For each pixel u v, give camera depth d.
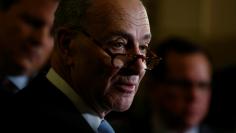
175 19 5.23
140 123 3.51
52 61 1.91
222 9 5.28
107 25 1.78
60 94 1.82
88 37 1.80
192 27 5.25
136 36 1.80
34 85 1.84
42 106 1.76
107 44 1.79
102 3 1.80
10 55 2.85
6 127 1.69
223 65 5.27
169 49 3.51
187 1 5.24
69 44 1.85
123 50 1.80
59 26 1.87
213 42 5.29
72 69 1.85
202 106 3.48
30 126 1.69
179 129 3.48
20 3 2.85
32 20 2.85
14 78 2.87
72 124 1.74
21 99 1.77
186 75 3.43
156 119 3.49
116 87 1.82
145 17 1.83
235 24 5.27
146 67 1.88
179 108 3.44
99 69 1.80
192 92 3.44
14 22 2.85
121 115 3.54
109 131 1.88
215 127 4.14
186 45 3.52
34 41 2.85
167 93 3.45
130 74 1.82
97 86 1.81
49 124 1.71
